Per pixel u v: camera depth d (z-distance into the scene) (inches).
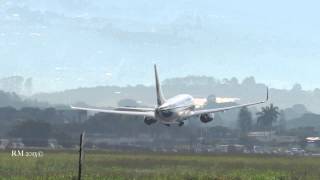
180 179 6220.5
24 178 5890.8
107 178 6048.2
